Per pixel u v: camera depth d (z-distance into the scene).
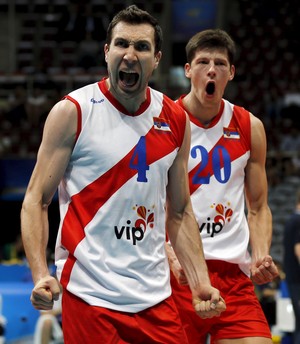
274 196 17.53
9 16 23.25
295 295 9.92
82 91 4.30
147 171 4.27
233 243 5.54
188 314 5.46
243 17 23.95
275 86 21.77
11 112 19.53
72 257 4.21
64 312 4.23
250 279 5.62
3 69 22.72
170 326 4.27
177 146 4.43
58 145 4.20
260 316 5.50
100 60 21.69
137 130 4.30
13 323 11.09
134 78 4.21
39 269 4.08
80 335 4.16
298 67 22.56
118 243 4.20
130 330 4.16
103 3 23.27
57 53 22.45
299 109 20.05
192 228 4.55
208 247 5.48
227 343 5.44
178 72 21.75
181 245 4.55
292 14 23.88
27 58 22.53
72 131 4.21
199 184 5.52
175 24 23.53
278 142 19.33
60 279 4.24
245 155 5.62
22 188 16.62
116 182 4.21
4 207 17.12
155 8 23.44
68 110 4.20
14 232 17.23
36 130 19.30
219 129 5.62
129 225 4.21
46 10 23.66
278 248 16.27
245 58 22.86
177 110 4.46
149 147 4.30
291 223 9.98
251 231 5.61
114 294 4.14
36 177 4.21
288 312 10.77
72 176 4.25
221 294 5.48
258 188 5.66
